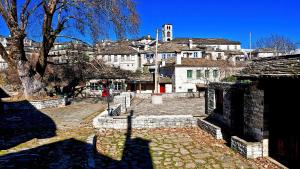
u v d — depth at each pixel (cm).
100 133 1400
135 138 1302
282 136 925
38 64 2589
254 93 1045
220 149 1109
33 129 1473
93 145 1127
